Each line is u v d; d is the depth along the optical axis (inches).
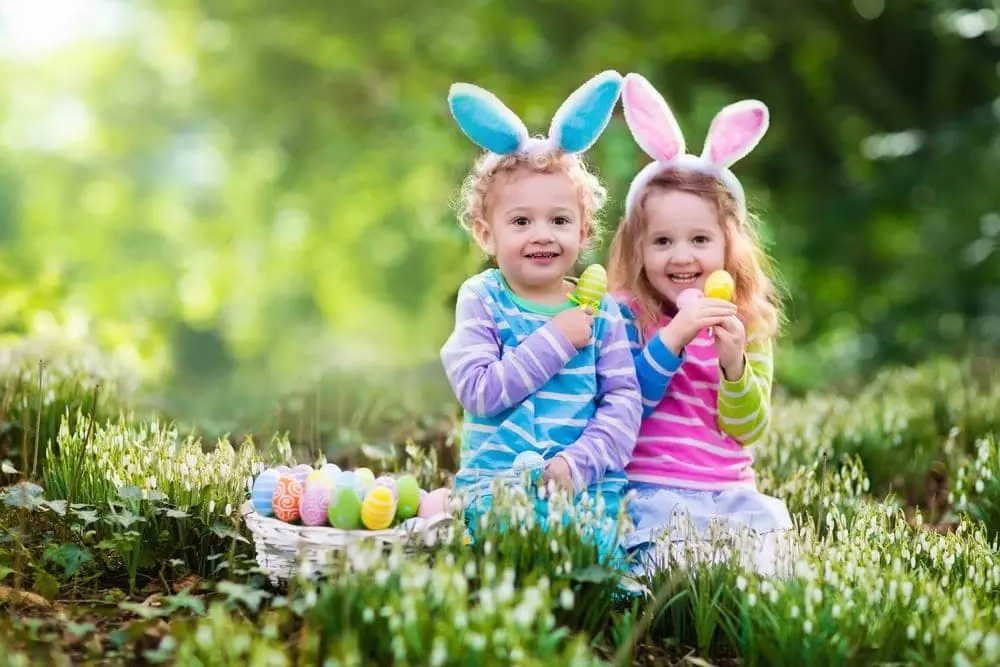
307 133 765.9
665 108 184.9
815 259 662.5
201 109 850.8
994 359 408.8
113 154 971.3
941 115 645.9
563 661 119.8
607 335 171.9
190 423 252.2
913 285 599.8
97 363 260.5
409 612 124.0
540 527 146.5
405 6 679.1
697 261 180.2
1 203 997.2
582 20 665.0
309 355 1024.9
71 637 138.1
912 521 211.3
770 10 660.1
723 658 146.3
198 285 969.5
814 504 191.8
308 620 130.5
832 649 134.4
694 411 178.9
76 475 176.9
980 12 613.6
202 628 121.2
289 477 154.9
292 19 698.8
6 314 335.0
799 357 530.0
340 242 903.7
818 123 679.1
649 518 172.7
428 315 847.7
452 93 170.1
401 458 233.5
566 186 169.6
